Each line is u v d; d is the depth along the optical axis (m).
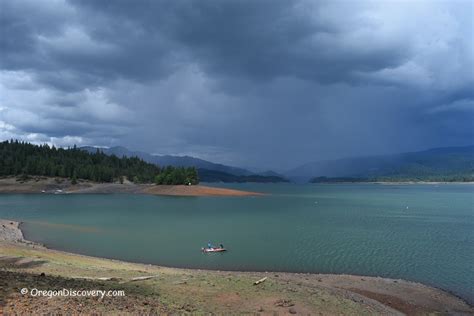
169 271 30.03
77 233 52.22
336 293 24.39
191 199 141.50
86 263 29.88
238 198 151.88
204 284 22.22
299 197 162.50
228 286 22.11
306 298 20.97
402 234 52.38
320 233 53.38
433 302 24.38
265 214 82.19
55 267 24.91
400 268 33.16
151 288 20.00
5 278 17.16
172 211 88.75
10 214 77.88
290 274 31.05
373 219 72.00
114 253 39.19
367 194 194.50
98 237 49.09
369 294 25.70
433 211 89.94
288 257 37.56
